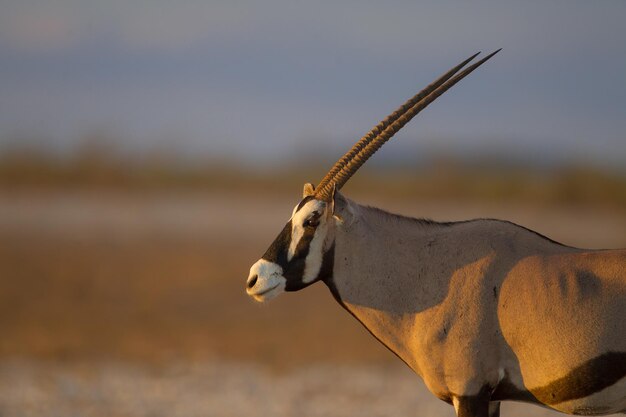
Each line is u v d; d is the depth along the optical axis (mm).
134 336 48875
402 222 22312
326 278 22188
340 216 21469
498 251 21344
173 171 155375
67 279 64750
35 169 146125
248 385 39250
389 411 34844
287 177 164750
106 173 147750
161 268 69688
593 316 20109
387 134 22234
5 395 36344
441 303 21312
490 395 21062
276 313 55781
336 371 42438
